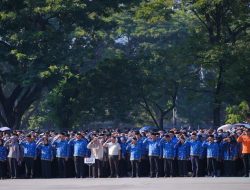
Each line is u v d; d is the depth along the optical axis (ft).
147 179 188.96
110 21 324.39
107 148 202.49
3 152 203.82
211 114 465.88
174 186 160.97
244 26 295.48
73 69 299.99
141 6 314.55
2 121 322.96
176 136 204.33
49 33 293.43
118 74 314.14
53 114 311.06
